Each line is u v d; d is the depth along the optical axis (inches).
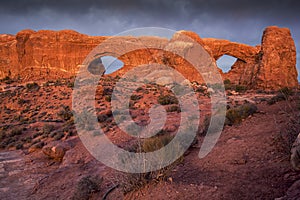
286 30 1894.7
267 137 225.8
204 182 162.7
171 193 151.6
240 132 274.8
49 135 601.9
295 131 188.5
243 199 135.3
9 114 1135.6
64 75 2265.0
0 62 2374.5
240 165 181.8
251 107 364.5
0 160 464.4
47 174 356.8
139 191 164.6
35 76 2230.6
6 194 291.1
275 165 166.4
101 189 212.5
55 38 2340.1
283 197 126.4
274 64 1732.3
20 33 2351.1
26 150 545.3
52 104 1153.4
